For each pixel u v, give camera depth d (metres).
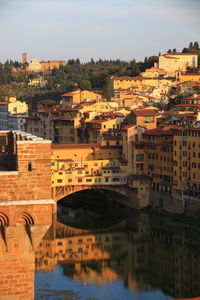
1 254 33.97
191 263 122.69
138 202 182.25
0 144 44.28
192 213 161.25
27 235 34.06
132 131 185.62
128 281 110.44
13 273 34.19
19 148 33.62
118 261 125.19
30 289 34.38
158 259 126.44
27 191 33.78
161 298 101.44
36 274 114.25
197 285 108.69
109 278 112.38
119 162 183.50
